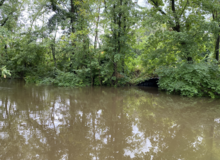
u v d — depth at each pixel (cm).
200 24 812
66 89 1102
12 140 318
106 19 1182
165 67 1013
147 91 1118
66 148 293
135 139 340
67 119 461
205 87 863
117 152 284
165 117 500
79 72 1365
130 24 1240
